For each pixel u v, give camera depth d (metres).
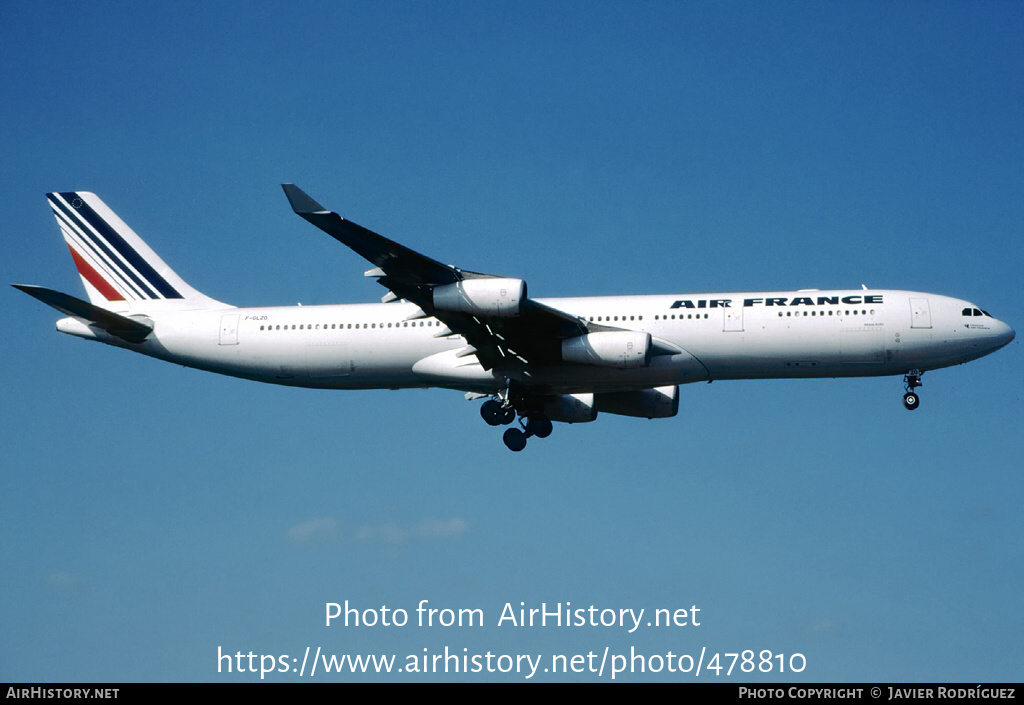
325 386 100.56
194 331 101.06
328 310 100.00
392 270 87.62
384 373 98.44
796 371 92.44
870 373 92.12
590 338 90.81
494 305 86.56
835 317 91.06
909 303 91.12
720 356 92.19
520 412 100.81
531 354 93.06
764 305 92.38
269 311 101.19
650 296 95.44
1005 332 90.62
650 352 91.69
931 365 91.19
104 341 102.75
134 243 106.19
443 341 96.94
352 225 82.69
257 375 100.62
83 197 107.06
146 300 105.31
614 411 103.75
